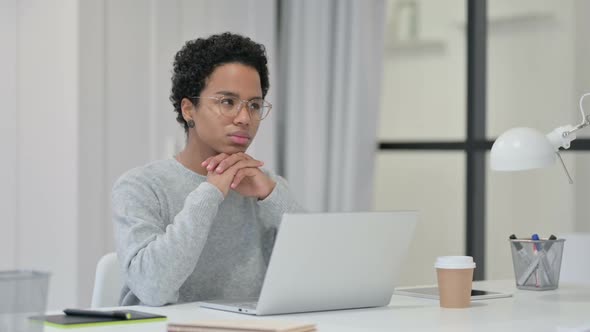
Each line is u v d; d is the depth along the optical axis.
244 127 2.84
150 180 2.87
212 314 2.37
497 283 3.35
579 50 5.46
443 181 6.20
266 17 5.21
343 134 5.29
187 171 2.95
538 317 2.36
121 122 4.67
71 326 2.05
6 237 4.39
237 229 2.98
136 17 4.74
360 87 5.24
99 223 4.57
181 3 4.95
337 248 2.40
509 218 5.79
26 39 4.44
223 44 2.87
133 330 2.03
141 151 4.77
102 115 4.57
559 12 5.55
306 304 2.41
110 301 2.98
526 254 3.07
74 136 4.46
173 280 2.56
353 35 5.22
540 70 5.64
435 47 6.19
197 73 2.86
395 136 6.42
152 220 2.76
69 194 4.48
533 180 5.67
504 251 5.81
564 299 2.81
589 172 5.42
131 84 4.72
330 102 5.34
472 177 5.34
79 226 4.46
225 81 2.82
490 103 5.87
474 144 5.32
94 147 4.54
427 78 6.24
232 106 2.84
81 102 4.46
